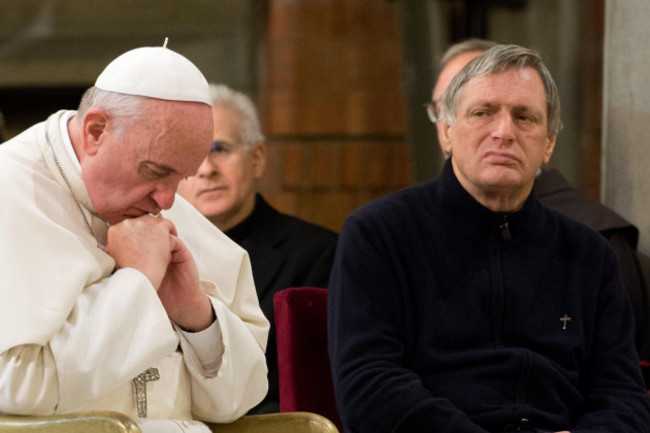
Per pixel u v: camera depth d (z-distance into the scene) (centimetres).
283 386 1091
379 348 1012
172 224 899
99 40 2336
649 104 1459
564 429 1037
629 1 1475
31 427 784
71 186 885
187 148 858
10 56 2338
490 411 1013
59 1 2325
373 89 2248
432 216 1080
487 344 1051
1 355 809
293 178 2253
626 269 1326
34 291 828
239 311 998
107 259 877
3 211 856
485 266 1065
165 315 838
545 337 1059
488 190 1061
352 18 2248
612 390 1061
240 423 939
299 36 2273
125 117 854
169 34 2317
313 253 1351
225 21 2294
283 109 2259
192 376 920
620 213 1492
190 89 866
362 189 2245
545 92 1087
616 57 1498
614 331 1091
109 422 764
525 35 2098
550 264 1088
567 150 2066
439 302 1049
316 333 1102
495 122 1054
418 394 984
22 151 893
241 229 1360
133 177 861
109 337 816
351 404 995
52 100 2381
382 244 1055
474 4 2125
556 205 1373
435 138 2158
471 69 1074
